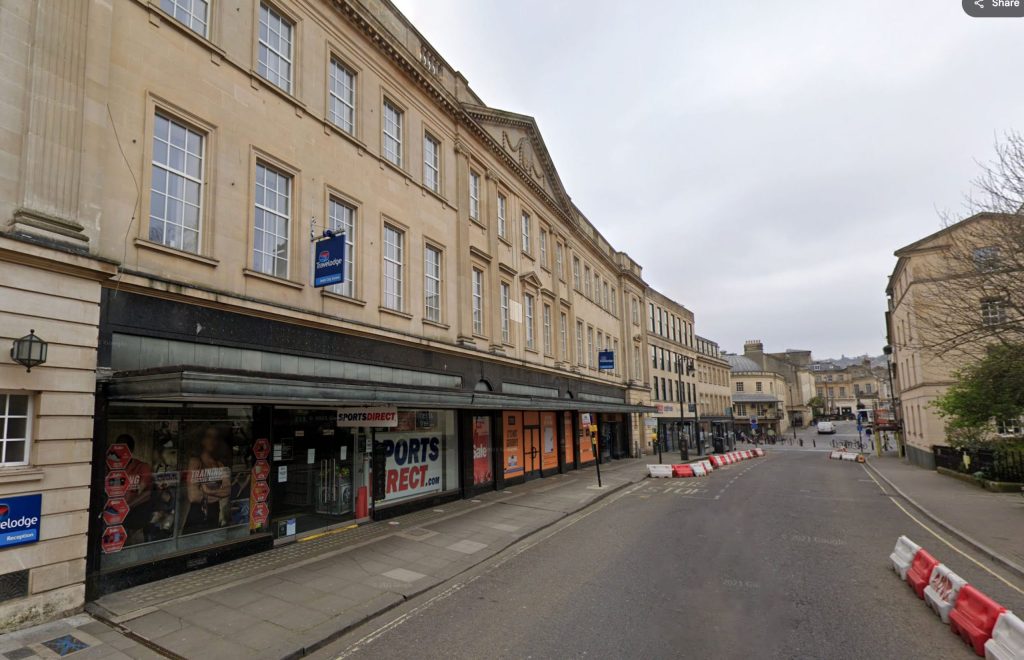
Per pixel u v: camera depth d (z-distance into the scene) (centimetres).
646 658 555
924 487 1941
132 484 777
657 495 1803
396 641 618
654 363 4128
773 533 1166
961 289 1404
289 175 1101
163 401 810
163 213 858
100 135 747
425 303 1522
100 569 721
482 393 1441
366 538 1099
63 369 670
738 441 7100
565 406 2008
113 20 794
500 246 2042
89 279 706
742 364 8475
